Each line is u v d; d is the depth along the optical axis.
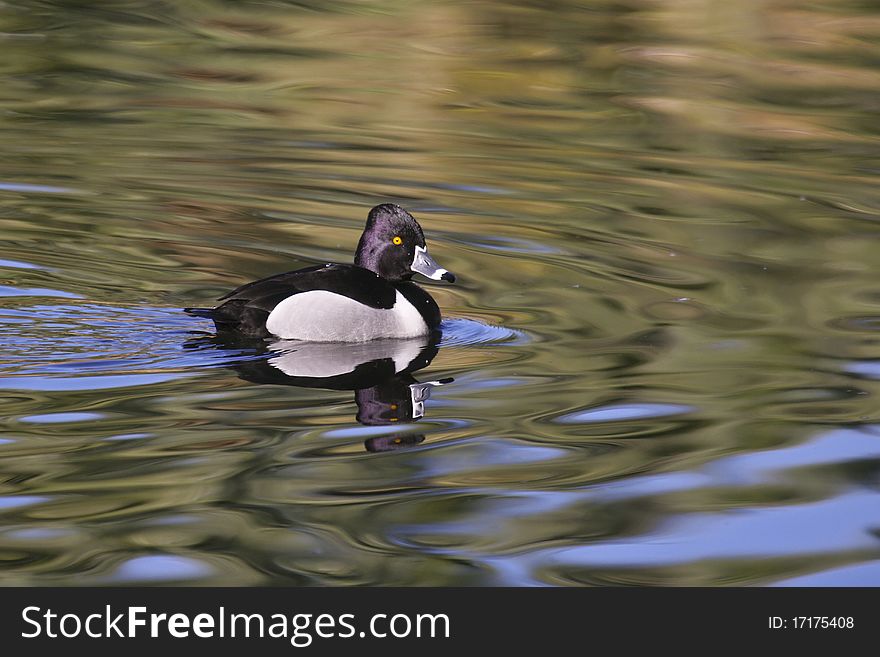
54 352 12.18
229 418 10.72
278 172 19.39
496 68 26.08
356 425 10.66
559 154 21.00
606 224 17.53
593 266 15.79
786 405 11.34
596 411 11.14
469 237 16.75
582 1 30.59
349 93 24.23
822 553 8.73
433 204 18.09
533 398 11.45
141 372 11.79
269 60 26.28
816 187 19.70
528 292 14.79
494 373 12.13
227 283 14.66
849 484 9.70
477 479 9.71
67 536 8.62
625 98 24.41
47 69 25.11
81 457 9.81
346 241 16.42
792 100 24.50
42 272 14.56
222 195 18.12
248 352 12.52
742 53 27.17
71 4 30.06
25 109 22.48
